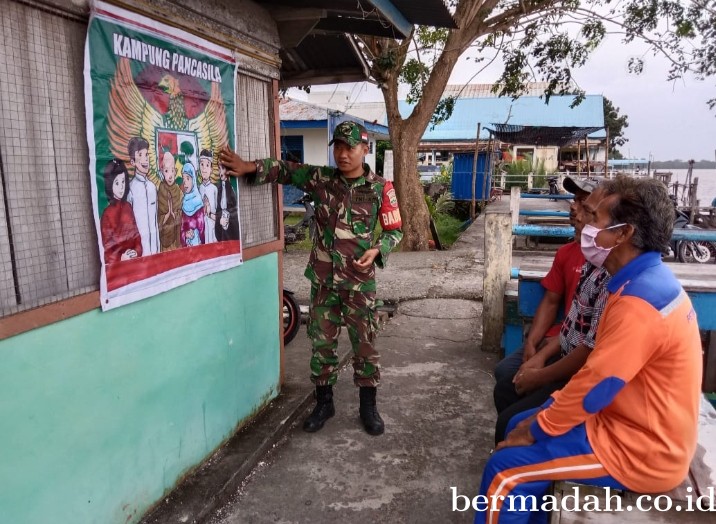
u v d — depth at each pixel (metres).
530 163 22.94
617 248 1.86
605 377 1.72
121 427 2.27
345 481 2.93
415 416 3.66
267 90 3.41
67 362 1.97
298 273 8.12
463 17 9.15
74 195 1.98
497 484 1.98
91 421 2.10
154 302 2.41
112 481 2.24
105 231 2.08
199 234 2.68
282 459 3.13
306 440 3.33
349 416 3.65
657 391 1.76
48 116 1.87
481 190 18.61
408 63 10.07
